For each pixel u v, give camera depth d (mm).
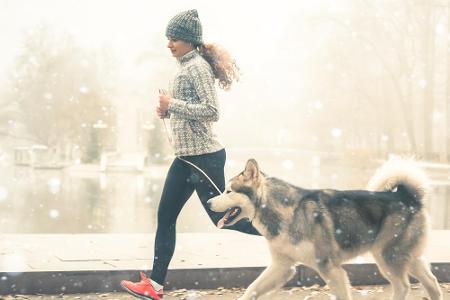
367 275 6730
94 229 12172
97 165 43406
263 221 5227
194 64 5734
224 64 5941
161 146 43531
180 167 5781
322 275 5195
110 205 17078
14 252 7230
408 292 5508
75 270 6203
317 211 5203
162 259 5758
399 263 5445
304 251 5133
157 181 27953
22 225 12766
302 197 5250
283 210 5172
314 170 38500
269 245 5297
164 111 5742
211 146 5707
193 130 5688
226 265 6562
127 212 15375
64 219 13875
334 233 5211
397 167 5582
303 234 5133
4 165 47219
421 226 5496
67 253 7188
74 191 21906
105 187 24016
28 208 16203
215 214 5676
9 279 6074
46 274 6141
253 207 5254
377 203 5414
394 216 5441
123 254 7156
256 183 5242
